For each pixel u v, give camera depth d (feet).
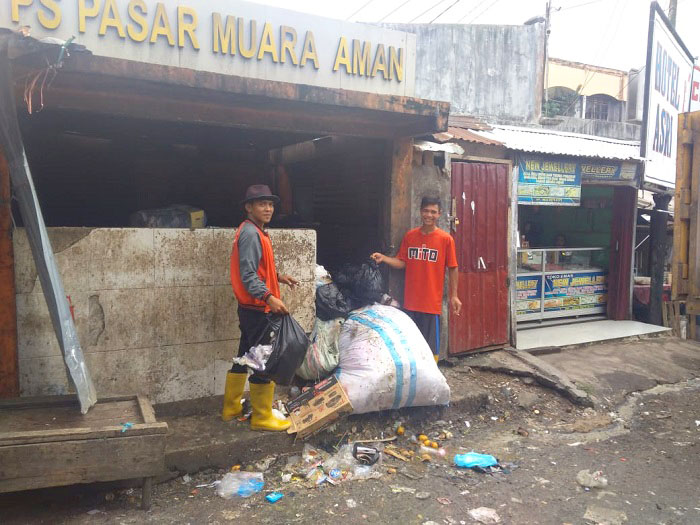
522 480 12.90
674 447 15.28
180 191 23.91
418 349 14.96
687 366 22.65
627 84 65.21
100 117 16.76
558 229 32.71
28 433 10.03
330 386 14.19
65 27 12.39
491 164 21.08
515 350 21.49
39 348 12.74
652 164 27.84
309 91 13.65
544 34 39.19
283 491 11.99
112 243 13.37
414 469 13.26
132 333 13.71
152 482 11.95
